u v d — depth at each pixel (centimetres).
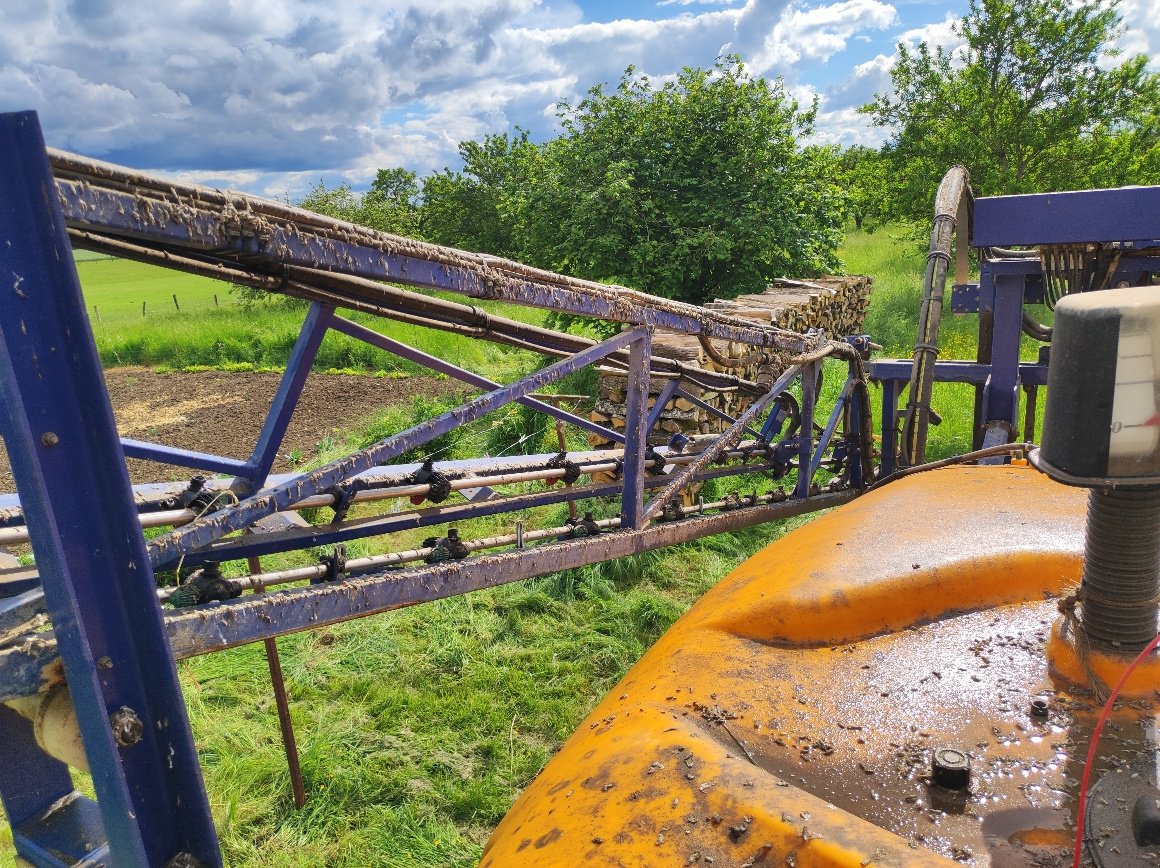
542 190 1057
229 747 370
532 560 251
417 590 221
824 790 133
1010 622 174
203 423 1083
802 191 1059
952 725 146
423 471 277
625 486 290
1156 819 110
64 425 117
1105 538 144
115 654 123
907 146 1667
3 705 149
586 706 402
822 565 192
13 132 110
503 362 1291
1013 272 418
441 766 360
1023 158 1548
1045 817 124
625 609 488
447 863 308
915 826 125
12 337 112
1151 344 115
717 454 333
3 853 279
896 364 500
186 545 189
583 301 244
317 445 895
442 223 2217
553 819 131
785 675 163
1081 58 1491
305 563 548
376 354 1357
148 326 1962
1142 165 1466
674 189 1039
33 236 113
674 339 706
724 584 215
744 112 1021
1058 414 124
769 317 767
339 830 327
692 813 119
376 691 413
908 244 2531
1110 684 146
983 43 1526
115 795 124
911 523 210
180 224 148
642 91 1070
